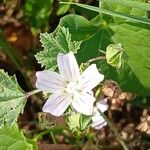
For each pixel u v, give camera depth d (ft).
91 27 0.47
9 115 0.42
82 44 0.47
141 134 0.53
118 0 0.43
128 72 0.47
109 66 0.46
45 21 0.54
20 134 0.44
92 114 0.42
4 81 0.42
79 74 0.39
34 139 0.45
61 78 0.39
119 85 0.47
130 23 0.48
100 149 0.52
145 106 0.53
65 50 0.42
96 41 0.47
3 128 0.44
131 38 0.48
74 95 0.39
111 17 0.48
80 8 0.54
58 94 0.39
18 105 0.42
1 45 0.52
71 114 0.41
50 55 0.42
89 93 0.39
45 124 0.48
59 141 0.51
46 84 0.39
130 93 0.51
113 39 0.48
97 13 0.54
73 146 0.51
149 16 0.50
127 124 0.54
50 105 0.39
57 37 0.42
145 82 0.48
